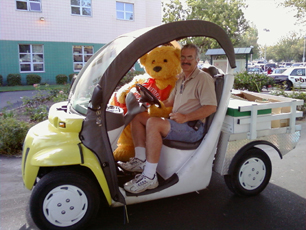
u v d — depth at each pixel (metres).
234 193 3.47
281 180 4.00
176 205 3.33
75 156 2.54
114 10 19.53
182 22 2.68
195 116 2.93
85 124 2.61
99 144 2.60
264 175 3.51
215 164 3.39
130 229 2.85
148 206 3.30
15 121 5.62
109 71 2.55
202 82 2.98
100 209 3.21
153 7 21.34
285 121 3.61
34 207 2.56
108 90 2.56
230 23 24.08
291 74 16.08
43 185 2.56
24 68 18.09
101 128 2.60
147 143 2.85
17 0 16.98
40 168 2.87
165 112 3.22
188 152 3.03
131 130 3.21
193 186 3.07
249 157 3.38
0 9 16.62
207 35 2.82
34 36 17.72
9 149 5.16
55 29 18.19
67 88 8.98
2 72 17.34
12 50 17.34
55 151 2.56
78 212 2.68
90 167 2.57
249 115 3.27
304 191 3.67
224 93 3.07
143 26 20.70
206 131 3.08
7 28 16.98
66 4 18.20
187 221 2.99
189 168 2.98
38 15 17.58
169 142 2.97
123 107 3.79
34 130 2.93
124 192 2.77
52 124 2.88
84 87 3.07
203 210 3.21
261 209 3.22
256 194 3.53
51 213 2.61
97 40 19.42
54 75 18.77
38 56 18.30
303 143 5.73
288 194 3.59
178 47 3.96
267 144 3.43
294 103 3.55
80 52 19.27
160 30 2.61
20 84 17.58
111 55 2.97
